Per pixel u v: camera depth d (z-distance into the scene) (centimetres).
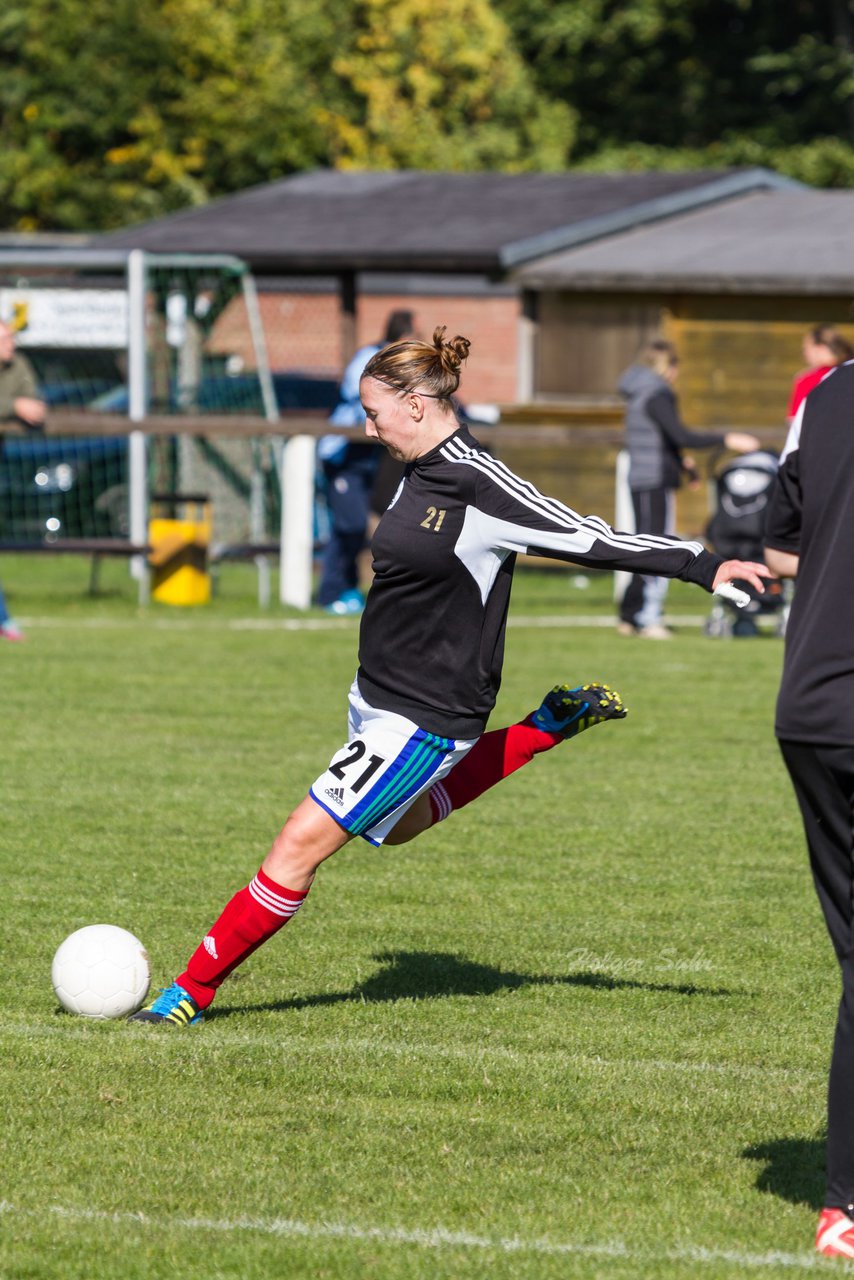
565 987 1580
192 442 5453
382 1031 1444
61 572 5441
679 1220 1073
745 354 5947
